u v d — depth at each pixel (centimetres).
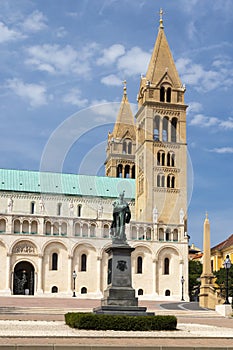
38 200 15225
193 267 15625
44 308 7156
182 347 2691
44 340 2947
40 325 4106
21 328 3766
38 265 13525
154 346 2672
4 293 13175
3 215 13575
